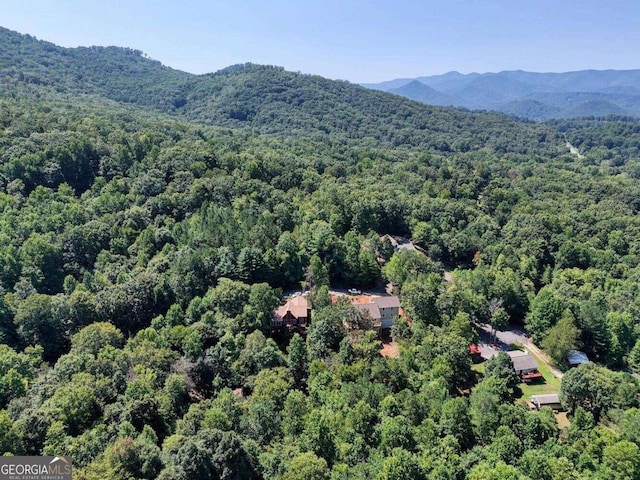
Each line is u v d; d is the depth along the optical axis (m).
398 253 113.25
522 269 117.69
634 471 49.84
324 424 51.81
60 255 98.19
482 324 99.44
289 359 71.31
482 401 59.38
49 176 122.19
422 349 72.12
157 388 61.75
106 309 83.75
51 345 80.31
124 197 119.94
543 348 89.69
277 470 47.25
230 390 62.22
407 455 46.88
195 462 43.94
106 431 50.66
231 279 92.38
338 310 79.25
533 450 51.31
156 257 97.88
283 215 117.19
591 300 99.44
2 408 57.34
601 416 66.38
